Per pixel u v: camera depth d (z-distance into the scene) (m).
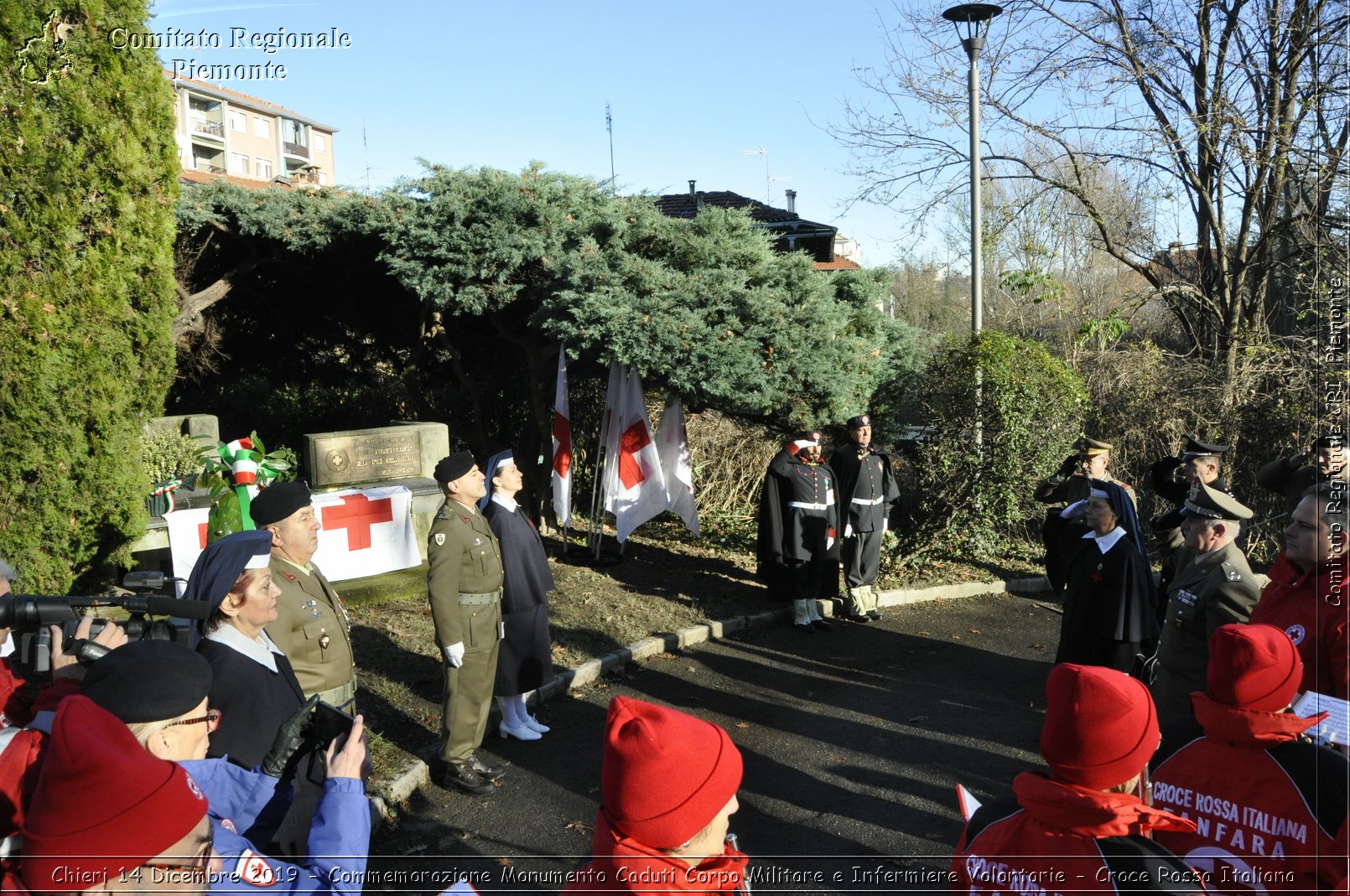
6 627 3.08
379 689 6.56
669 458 10.48
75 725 1.87
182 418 10.86
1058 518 7.16
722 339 9.16
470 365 13.63
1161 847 2.11
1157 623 5.75
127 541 7.46
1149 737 2.11
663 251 10.24
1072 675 2.17
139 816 1.82
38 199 6.66
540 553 6.33
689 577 10.19
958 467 10.98
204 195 10.19
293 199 10.47
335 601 4.28
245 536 3.39
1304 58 12.44
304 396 15.34
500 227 9.71
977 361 10.77
